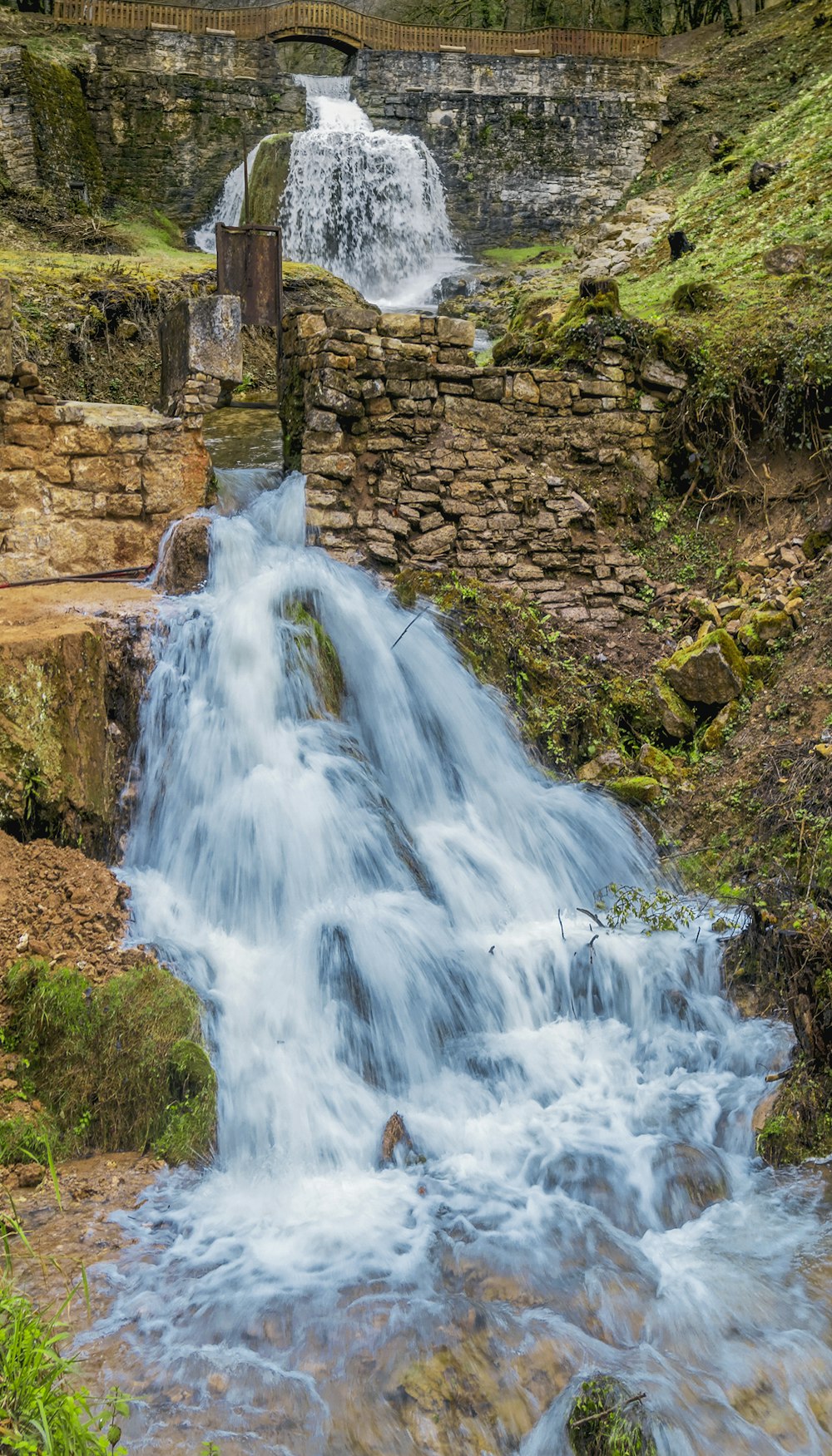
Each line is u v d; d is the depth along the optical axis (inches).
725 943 281.9
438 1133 233.5
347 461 381.1
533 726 358.0
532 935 290.4
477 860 310.5
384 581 374.0
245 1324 177.6
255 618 329.1
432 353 395.9
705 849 325.7
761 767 332.8
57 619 307.1
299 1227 203.5
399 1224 205.3
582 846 324.5
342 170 970.1
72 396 594.2
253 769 301.0
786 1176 221.9
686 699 371.6
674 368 434.3
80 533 363.6
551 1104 246.5
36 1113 221.3
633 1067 257.9
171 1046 226.7
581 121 1032.2
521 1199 214.1
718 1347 179.6
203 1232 200.7
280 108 1018.7
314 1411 163.0
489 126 1034.1
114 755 302.0
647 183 1019.3
